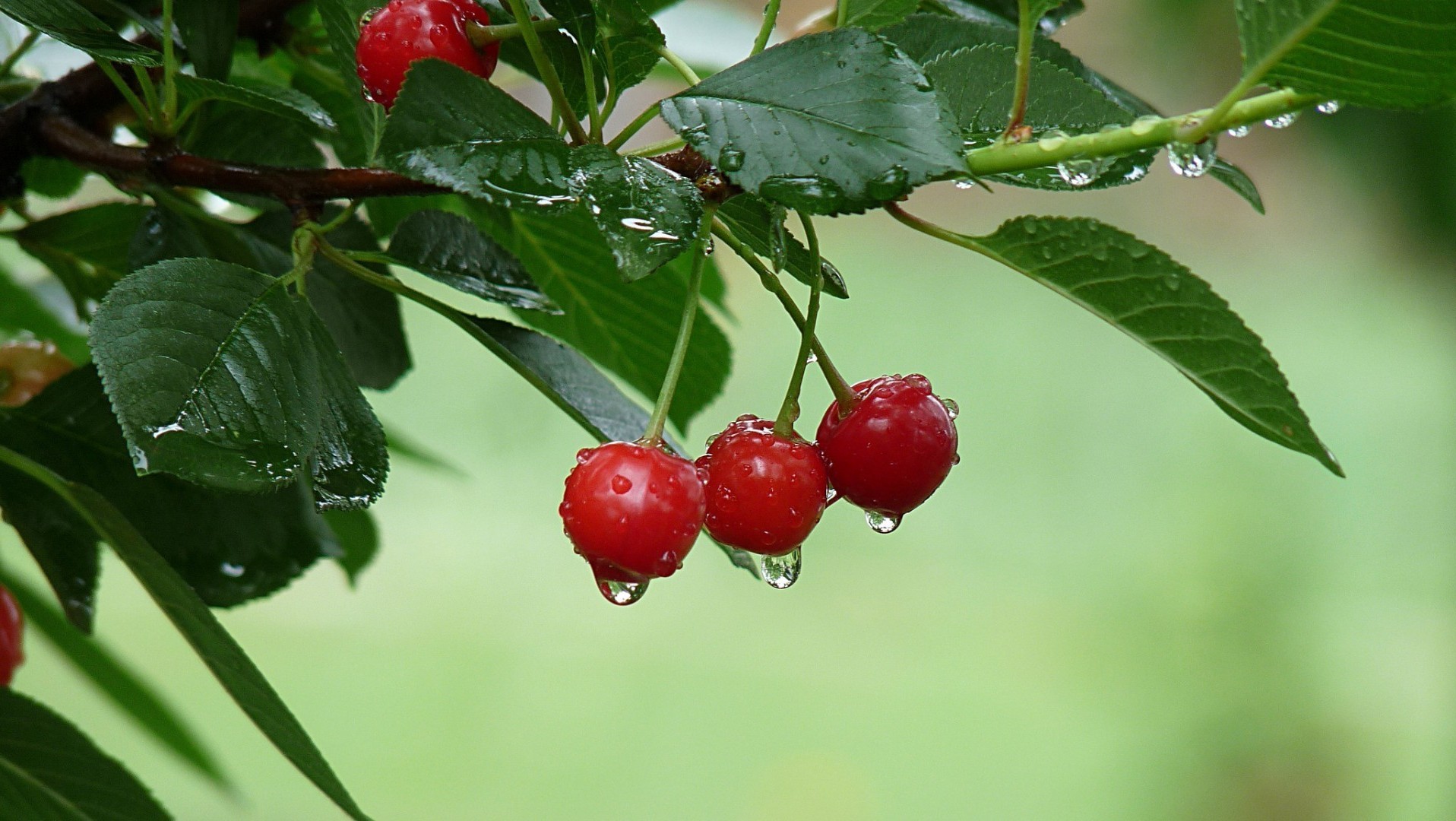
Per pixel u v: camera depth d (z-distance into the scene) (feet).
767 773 9.93
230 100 2.99
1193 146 2.84
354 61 3.00
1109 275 2.86
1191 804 9.53
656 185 2.81
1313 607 10.07
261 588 3.05
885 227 20.88
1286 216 18.99
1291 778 9.45
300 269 2.91
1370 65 2.78
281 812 8.46
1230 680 9.80
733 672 11.60
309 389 2.86
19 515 3.03
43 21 2.90
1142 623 10.74
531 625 12.13
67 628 3.23
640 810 9.31
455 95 2.81
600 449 2.89
